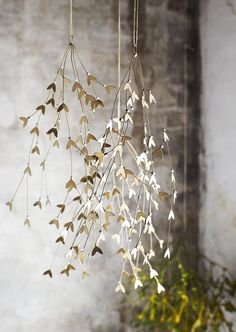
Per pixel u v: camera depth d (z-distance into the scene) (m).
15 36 2.24
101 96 2.43
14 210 2.25
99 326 2.46
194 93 2.69
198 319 2.38
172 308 2.41
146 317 2.52
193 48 2.69
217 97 2.58
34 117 2.28
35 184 2.29
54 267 2.34
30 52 2.27
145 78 2.55
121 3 2.48
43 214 2.31
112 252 2.47
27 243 2.28
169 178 2.63
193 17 2.68
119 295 2.51
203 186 2.68
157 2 2.58
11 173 2.24
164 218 2.62
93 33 2.41
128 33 2.50
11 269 2.25
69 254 1.82
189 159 2.69
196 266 2.69
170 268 2.60
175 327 2.41
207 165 2.65
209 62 2.62
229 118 2.51
